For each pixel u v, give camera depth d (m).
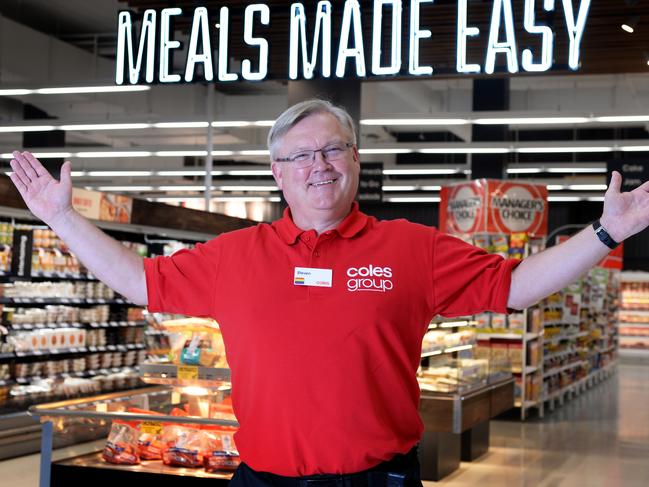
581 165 18.27
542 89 16.86
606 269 16.86
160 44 6.63
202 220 10.74
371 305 2.01
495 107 13.62
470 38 8.01
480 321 10.72
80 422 3.99
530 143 14.08
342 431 1.99
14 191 7.29
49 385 8.23
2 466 7.03
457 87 16.77
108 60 14.98
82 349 8.93
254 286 2.07
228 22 6.62
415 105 16.09
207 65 6.51
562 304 12.49
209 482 3.94
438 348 7.59
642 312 24.20
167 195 21.39
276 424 2.03
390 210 28.69
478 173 15.55
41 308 9.05
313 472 2.02
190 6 7.26
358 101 8.88
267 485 2.07
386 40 7.98
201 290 2.17
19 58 12.96
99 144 20.30
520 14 7.30
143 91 15.37
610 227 1.91
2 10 13.53
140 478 3.97
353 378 1.99
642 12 7.26
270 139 2.18
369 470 2.01
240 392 2.11
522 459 8.23
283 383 2.01
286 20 7.57
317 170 2.08
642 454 8.66
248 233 2.18
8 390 7.96
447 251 2.08
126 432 4.07
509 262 2.05
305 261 2.06
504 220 10.82
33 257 8.55
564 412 11.96
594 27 7.68
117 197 8.92
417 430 2.10
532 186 11.01
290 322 2.02
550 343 12.03
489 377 8.21
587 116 11.11
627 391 15.29
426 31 6.18
